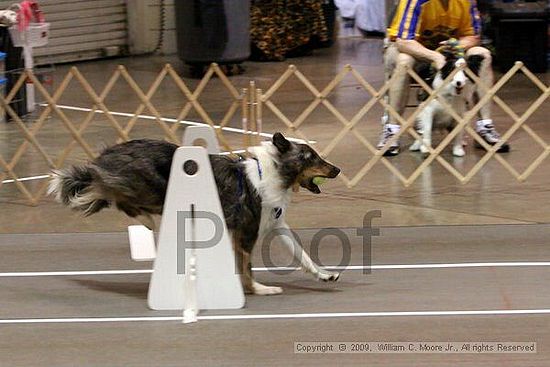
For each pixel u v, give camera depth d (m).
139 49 21.48
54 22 19.94
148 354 6.12
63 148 12.70
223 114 14.78
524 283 7.48
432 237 8.78
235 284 7.01
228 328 6.59
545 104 14.91
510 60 18.23
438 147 11.04
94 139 13.20
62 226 9.45
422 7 11.83
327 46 22.17
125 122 14.35
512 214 9.46
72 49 20.42
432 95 11.32
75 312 7.02
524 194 10.20
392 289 7.42
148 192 7.17
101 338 6.44
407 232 8.95
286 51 20.42
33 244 8.85
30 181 11.21
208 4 17.89
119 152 7.22
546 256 8.16
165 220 6.96
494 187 10.52
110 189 7.14
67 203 7.20
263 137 12.68
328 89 11.22
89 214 7.35
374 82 17.42
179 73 18.95
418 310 6.91
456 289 7.38
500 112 14.38
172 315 6.91
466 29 12.09
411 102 14.50
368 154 12.03
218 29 18.03
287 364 5.88
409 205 9.88
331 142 11.70
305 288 7.52
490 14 18.39
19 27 14.41
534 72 18.14
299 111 14.84
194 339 6.38
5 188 10.98
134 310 7.03
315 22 20.89
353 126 11.30
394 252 8.38
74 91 17.16
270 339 6.35
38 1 19.48
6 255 8.52
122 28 21.30
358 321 6.69
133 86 11.44
